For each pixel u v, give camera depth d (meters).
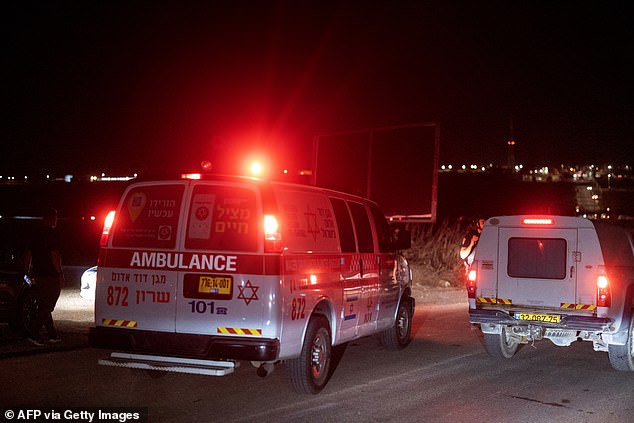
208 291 6.82
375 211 9.59
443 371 8.98
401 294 10.27
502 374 8.84
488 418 6.73
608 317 8.72
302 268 7.23
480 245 9.52
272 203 6.89
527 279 9.16
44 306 9.38
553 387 8.14
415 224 23.86
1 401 6.89
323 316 7.70
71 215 39.50
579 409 7.14
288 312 6.91
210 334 6.80
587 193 92.56
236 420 6.47
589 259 8.84
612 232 9.16
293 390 7.50
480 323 9.45
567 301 8.91
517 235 9.30
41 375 7.97
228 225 6.89
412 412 6.90
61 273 9.57
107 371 8.23
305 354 7.32
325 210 8.01
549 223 9.12
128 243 7.14
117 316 7.11
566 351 10.62
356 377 8.52
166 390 7.54
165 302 6.94
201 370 6.75
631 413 6.99
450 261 21.78
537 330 9.12
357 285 8.56
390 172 19.50
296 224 7.29
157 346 6.96
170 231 7.03
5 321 9.90
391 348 10.39
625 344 8.91
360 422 6.50
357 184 19.98
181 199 7.06
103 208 40.47
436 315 14.73
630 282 9.11
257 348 6.67
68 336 10.16
